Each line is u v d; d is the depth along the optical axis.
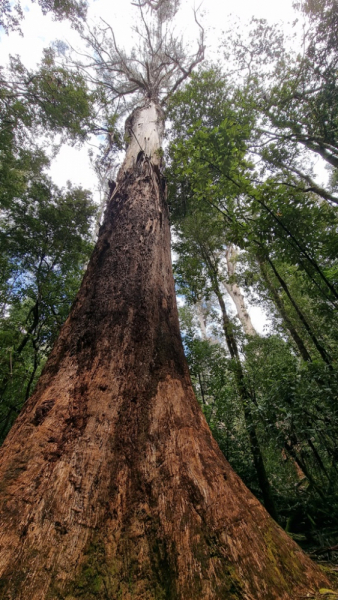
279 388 3.63
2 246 6.19
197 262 7.32
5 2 5.35
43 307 6.14
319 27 5.16
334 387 3.15
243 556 1.26
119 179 4.31
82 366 1.95
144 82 9.58
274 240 4.18
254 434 4.83
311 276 4.16
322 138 5.70
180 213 8.05
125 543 1.26
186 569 1.19
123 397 1.83
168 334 2.44
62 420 1.65
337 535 3.62
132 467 1.55
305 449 4.29
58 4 6.72
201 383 6.62
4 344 5.26
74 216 7.14
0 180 6.44
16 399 5.54
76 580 1.08
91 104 6.97
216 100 7.23
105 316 2.28
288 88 6.26
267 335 6.78
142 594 1.11
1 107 6.42
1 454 1.51
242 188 3.43
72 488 1.37
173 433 1.75
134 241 3.06
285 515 4.68
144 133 5.95
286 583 1.21
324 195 6.09
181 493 1.46
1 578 1.00
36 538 1.15
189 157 3.61
